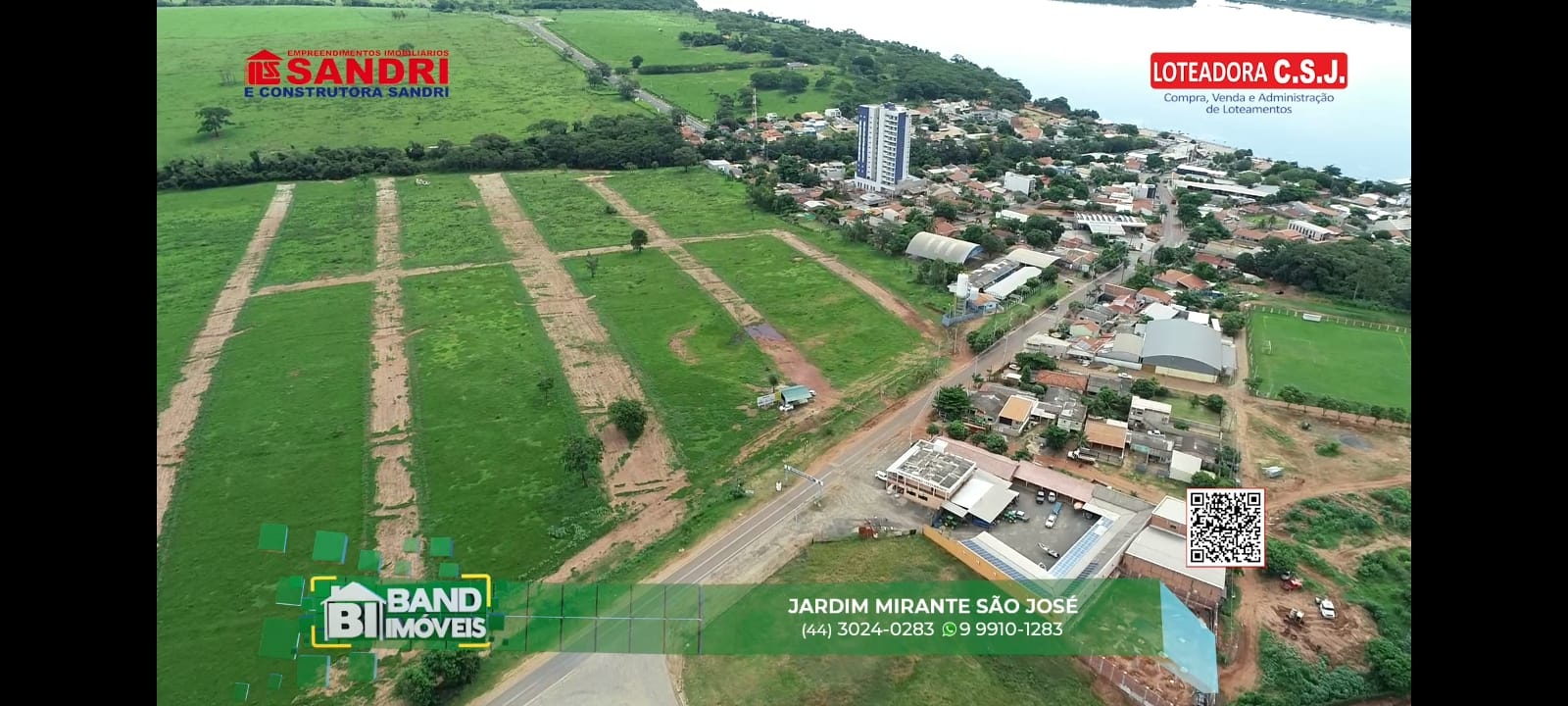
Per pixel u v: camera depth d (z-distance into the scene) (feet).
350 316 342.44
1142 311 350.02
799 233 453.58
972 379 295.69
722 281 384.27
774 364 306.76
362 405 273.95
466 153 567.18
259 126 613.93
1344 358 314.76
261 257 407.44
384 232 446.19
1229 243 440.86
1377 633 182.80
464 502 227.20
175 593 193.88
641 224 469.16
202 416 266.36
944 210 477.77
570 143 590.96
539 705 168.04
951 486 223.51
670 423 266.36
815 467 245.04
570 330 331.57
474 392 282.77
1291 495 231.50
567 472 239.30
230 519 219.20
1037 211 499.51
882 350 318.65
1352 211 486.79
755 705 167.32
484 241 433.89
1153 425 260.21
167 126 598.34
